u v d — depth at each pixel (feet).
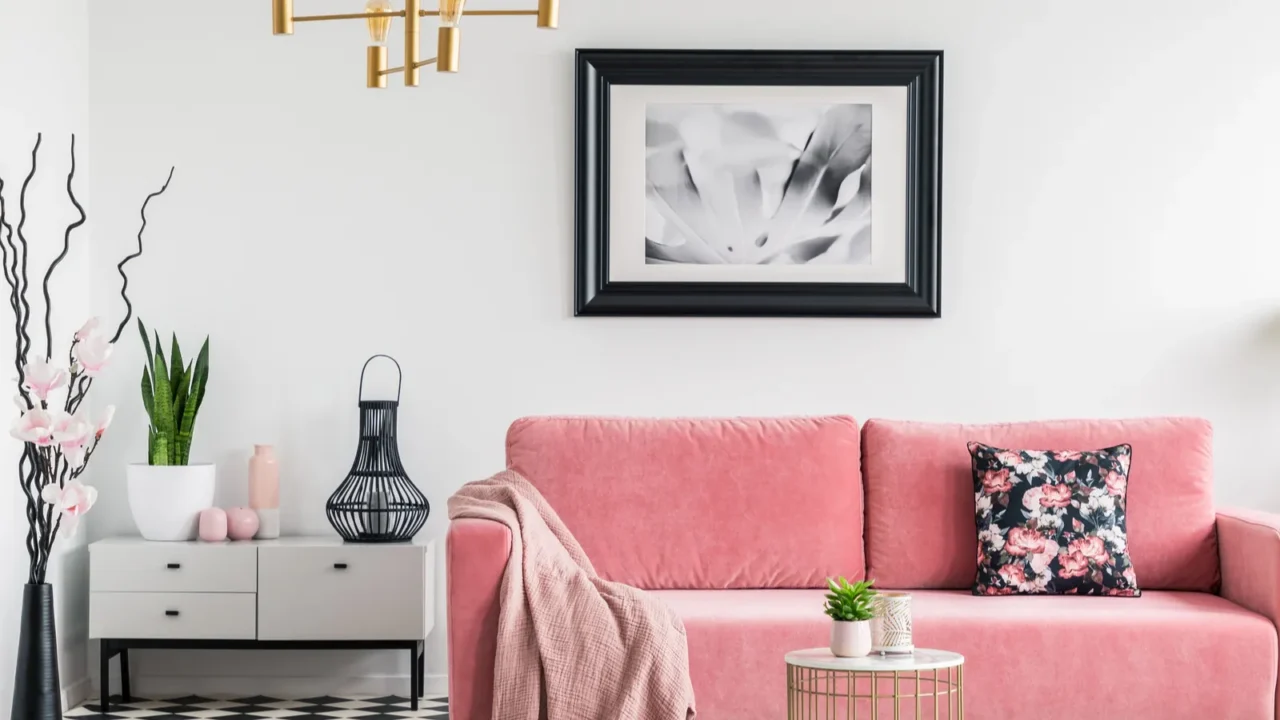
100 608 13.56
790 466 12.60
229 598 13.60
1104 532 11.93
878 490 12.71
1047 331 14.85
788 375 14.85
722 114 14.79
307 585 13.60
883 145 14.78
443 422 14.76
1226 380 14.83
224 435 14.73
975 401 14.85
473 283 14.80
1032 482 12.10
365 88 14.80
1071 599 11.69
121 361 14.67
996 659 10.74
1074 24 14.89
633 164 14.75
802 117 14.79
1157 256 14.85
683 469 12.57
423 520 14.28
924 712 10.77
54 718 11.83
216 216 14.75
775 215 14.80
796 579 12.44
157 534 13.94
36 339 13.35
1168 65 14.89
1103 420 12.89
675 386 14.83
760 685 10.73
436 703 14.20
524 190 14.82
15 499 12.93
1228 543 12.01
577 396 14.80
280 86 14.78
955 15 14.89
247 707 14.05
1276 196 14.84
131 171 14.74
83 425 11.64
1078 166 14.88
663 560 12.37
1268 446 14.82
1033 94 14.88
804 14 14.87
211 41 14.76
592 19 14.84
